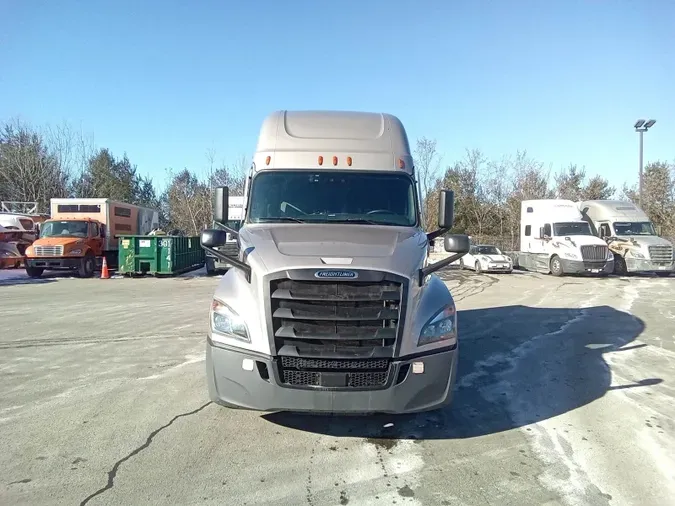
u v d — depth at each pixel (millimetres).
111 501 3543
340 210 5770
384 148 6164
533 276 23500
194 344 8211
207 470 4016
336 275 4141
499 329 9812
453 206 5840
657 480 3932
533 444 4578
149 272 21453
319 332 4160
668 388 6191
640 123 31938
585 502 3619
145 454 4270
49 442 4477
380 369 4180
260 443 4531
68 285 17906
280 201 5809
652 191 46031
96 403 5457
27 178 40969
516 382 6422
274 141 6148
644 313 11992
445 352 4363
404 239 5035
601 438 4707
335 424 4980
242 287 4512
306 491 3734
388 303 4211
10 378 6328
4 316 10906
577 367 7133
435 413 5320
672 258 23312
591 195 49469
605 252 22656
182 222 46625
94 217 22828
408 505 3568
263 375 4188
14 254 24703
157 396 5695
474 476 3988
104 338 8656
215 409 5312
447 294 4734
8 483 3768
